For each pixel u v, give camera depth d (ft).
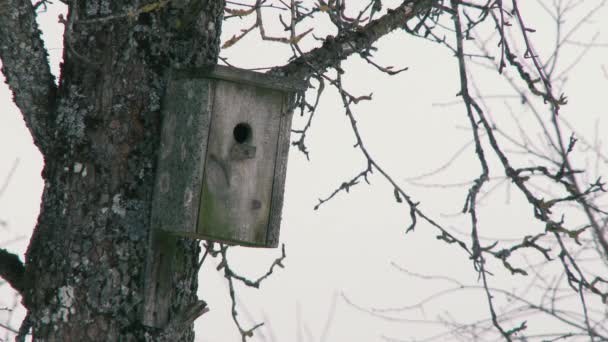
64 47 26.86
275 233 27.71
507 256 28.84
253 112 27.48
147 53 26.61
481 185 28.96
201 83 26.61
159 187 26.30
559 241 29.55
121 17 26.37
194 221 26.25
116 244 25.67
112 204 25.80
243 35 26.63
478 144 29.53
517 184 29.09
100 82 26.27
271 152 27.76
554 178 28.94
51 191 26.16
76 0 25.89
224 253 30.42
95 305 25.32
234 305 30.37
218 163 26.86
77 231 25.62
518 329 28.96
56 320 25.29
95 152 25.98
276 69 29.17
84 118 26.13
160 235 26.27
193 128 26.53
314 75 30.09
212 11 27.99
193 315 25.98
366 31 30.27
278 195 27.84
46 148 26.66
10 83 26.58
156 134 26.48
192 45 27.37
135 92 26.37
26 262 25.96
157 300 25.99
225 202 26.91
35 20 26.66
